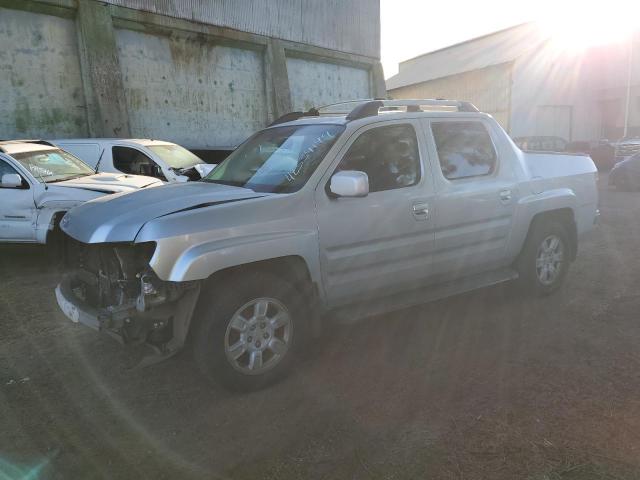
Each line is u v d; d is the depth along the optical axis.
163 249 3.15
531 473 2.66
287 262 3.68
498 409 3.29
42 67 11.84
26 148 7.75
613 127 34.31
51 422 3.24
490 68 30.98
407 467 2.75
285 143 4.31
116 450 2.95
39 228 7.01
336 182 3.65
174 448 2.97
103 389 3.67
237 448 2.96
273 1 16.73
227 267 3.34
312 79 18.98
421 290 4.45
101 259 3.55
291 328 3.69
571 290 5.70
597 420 3.13
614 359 3.97
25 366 4.04
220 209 3.40
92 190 7.05
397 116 4.32
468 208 4.54
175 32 14.08
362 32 20.55
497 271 5.02
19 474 2.73
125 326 3.31
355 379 3.76
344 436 3.05
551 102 32.16
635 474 2.64
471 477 2.65
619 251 7.57
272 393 3.58
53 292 5.94
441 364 3.98
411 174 4.27
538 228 5.20
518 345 4.29
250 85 16.44
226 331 3.39
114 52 12.66
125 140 9.45
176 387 3.68
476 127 4.87
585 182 5.76
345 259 3.88
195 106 14.91
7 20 11.23
